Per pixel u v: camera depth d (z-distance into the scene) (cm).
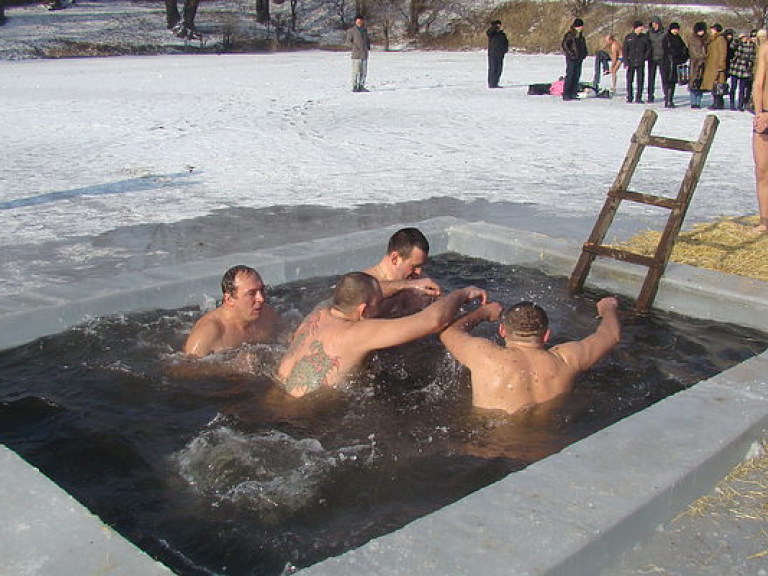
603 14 4312
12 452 329
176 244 779
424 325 446
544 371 437
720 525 308
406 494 354
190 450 391
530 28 4547
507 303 616
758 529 305
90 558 265
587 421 421
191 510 343
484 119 1803
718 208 927
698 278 612
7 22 4666
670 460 328
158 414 431
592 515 288
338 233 820
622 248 734
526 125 1706
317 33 5062
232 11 5272
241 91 2406
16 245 773
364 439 402
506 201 982
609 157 1323
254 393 454
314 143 1455
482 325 553
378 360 483
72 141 1484
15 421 423
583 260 645
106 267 700
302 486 358
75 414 430
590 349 465
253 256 661
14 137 1523
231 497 351
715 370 494
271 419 423
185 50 4575
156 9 5238
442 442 399
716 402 383
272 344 522
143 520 336
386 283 542
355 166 1232
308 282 657
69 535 277
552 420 420
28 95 2273
